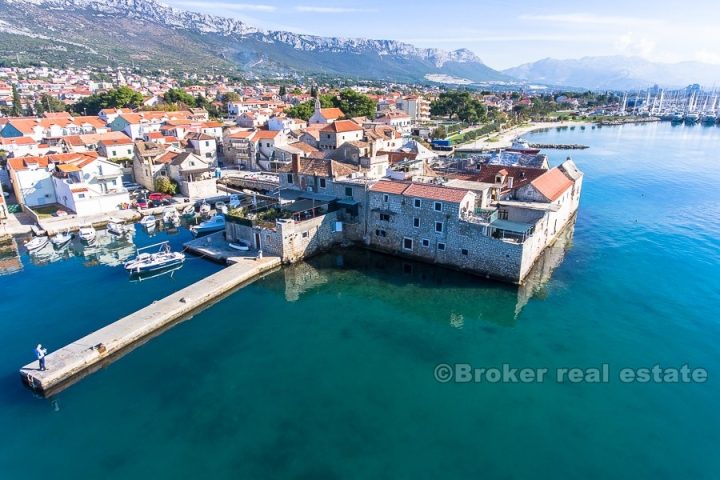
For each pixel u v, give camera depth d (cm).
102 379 3728
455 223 5559
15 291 5256
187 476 2814
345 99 18675
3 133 13075
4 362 3916
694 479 2798
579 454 2980
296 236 5969
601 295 5116
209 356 4028
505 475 2814
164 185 8994
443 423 3238
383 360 3966
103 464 2911
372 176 7625
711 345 4178
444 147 15575
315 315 4728
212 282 5194
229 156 12531
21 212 8206
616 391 3575
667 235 7019
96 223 7625
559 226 6994
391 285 5391
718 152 15438
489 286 5316
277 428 3192
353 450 3002
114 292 5200
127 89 19112
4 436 3138
